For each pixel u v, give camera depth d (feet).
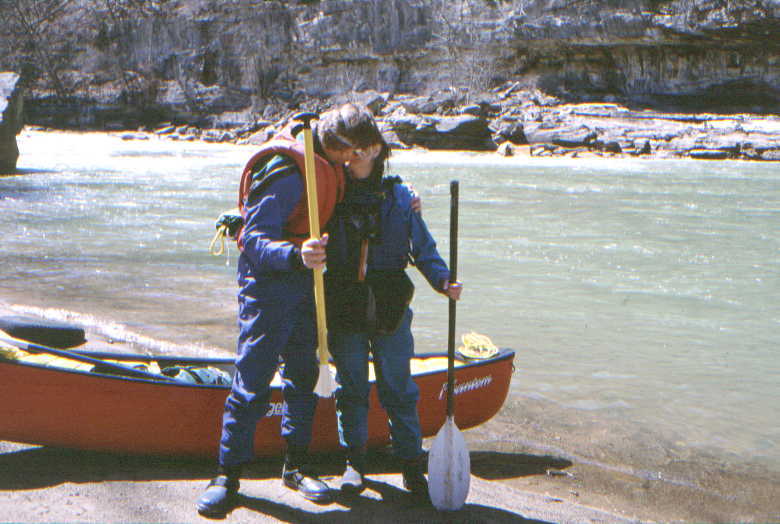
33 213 41.81
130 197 50.06
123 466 10.58
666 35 116.16
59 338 13.70
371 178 9.53
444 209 46.98
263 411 9.51
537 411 14.84
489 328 20.86
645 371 17.51
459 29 129.08
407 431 10.03
